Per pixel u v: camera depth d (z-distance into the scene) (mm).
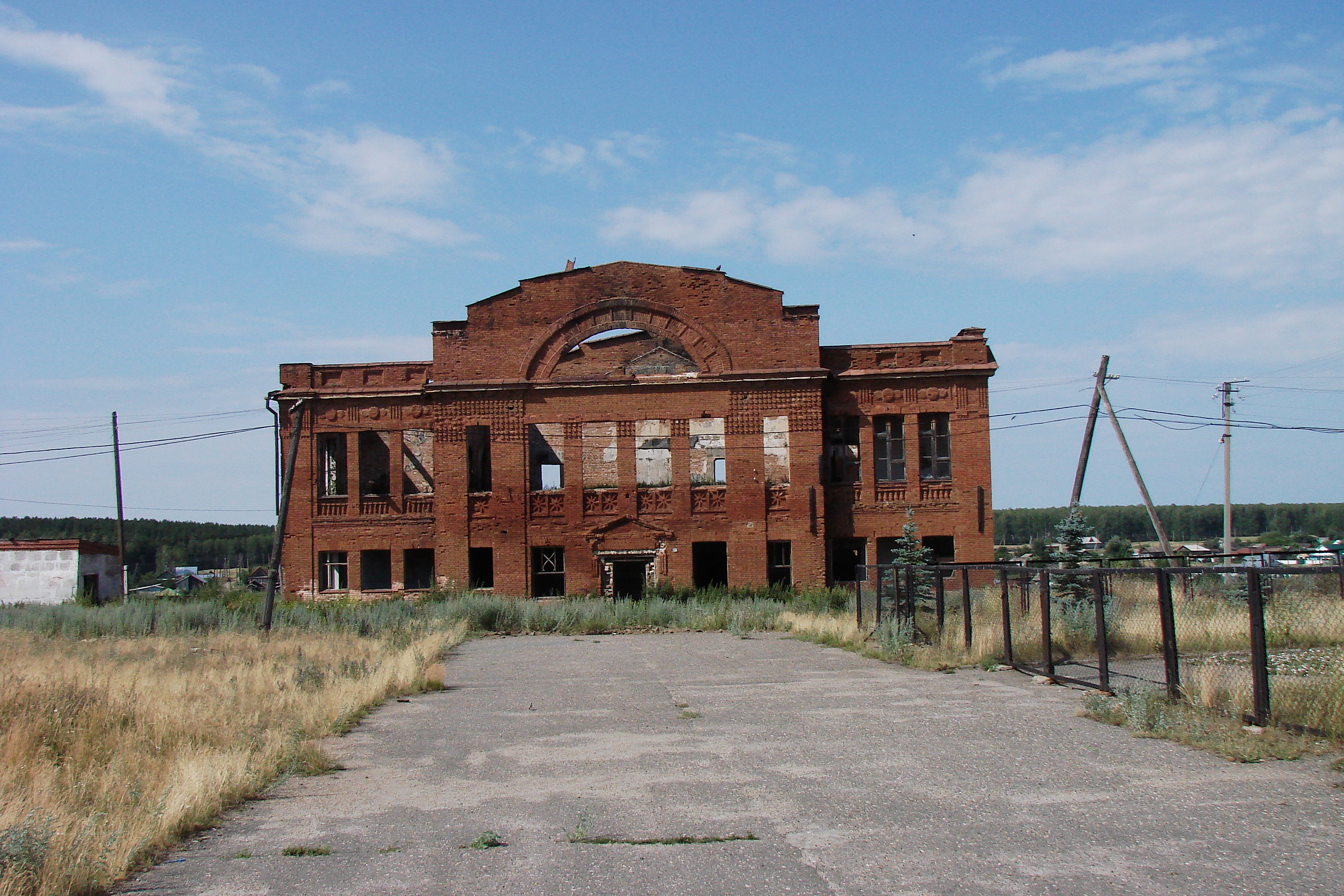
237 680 15883
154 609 33562
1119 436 34969
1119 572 12922
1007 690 14258
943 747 10195
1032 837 6949
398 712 14156
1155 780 8469
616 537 39344
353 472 40906
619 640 28031
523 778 9469
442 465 39750
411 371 41188
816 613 30875
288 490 28906
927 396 39750
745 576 38844
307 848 7238
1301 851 6473
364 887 6336
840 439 40500
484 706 14625
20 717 11359
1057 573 14516
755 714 12914
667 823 7605
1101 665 13188
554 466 42500
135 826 7484
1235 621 18234
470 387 39562
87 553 46094
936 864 6438
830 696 14336
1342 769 8516
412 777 9727
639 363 45375
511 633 31828
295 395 40844
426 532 40656
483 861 6816
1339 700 10258
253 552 127000
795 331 39781
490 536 39531
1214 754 9367
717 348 39812
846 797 8227
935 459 39906
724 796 8430
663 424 40000
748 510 39031
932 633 21203
